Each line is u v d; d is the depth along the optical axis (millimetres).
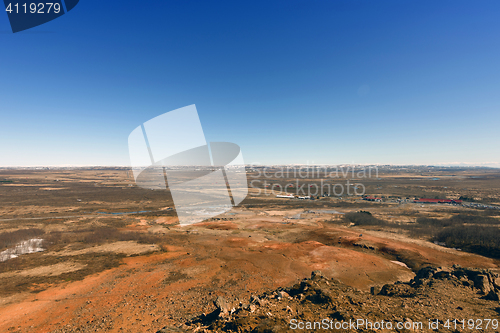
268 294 11438
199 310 14461
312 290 10945
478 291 11938
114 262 23766
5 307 14992
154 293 17438
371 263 24125
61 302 15875
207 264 23859
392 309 8625
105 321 13430
